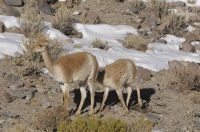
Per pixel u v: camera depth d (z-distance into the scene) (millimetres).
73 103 34625
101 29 52406
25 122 30641
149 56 46094
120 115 33562
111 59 43156
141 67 41844
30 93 34625
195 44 52219
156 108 35719
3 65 38844
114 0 61531
